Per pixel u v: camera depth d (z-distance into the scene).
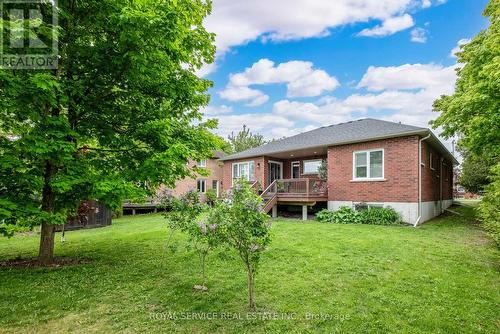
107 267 5.89
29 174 5.40
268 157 19.12
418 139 11.79
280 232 9.49
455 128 11.91
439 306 3.89
